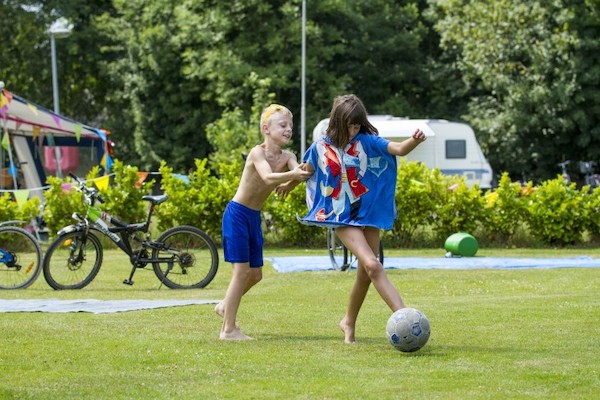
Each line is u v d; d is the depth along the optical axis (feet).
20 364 27.32
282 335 32.91
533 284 48.75
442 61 173.78
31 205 72.90
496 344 30.60
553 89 144.97
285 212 74.84
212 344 30.66
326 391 23.70
